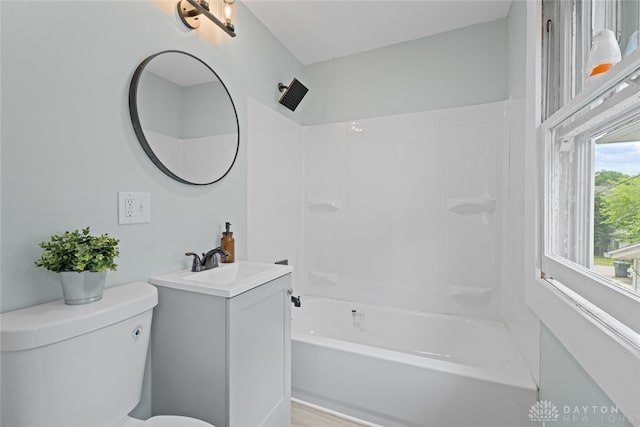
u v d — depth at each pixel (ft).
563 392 3.24
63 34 2.98
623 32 2.53
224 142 5.19
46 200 2.86
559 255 3.61
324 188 8.05
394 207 7.32
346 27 6.66
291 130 7.64
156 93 3.93
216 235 5.09
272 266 4.79
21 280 2.70
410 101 7.25
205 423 3.01
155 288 3.42
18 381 2.22
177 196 4.33
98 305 2.80
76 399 2.51
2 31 2.56
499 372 4.30
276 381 4.29
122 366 2.92
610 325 2.32
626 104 2.21
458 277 6.72
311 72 8.22
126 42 3.59
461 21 6.49
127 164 3.60
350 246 7.77
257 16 6.25
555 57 3.83
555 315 3.22
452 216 6.75
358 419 4.94
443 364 4.52
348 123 7.77
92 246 2.81
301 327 7.36
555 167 3.74
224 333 3.34
